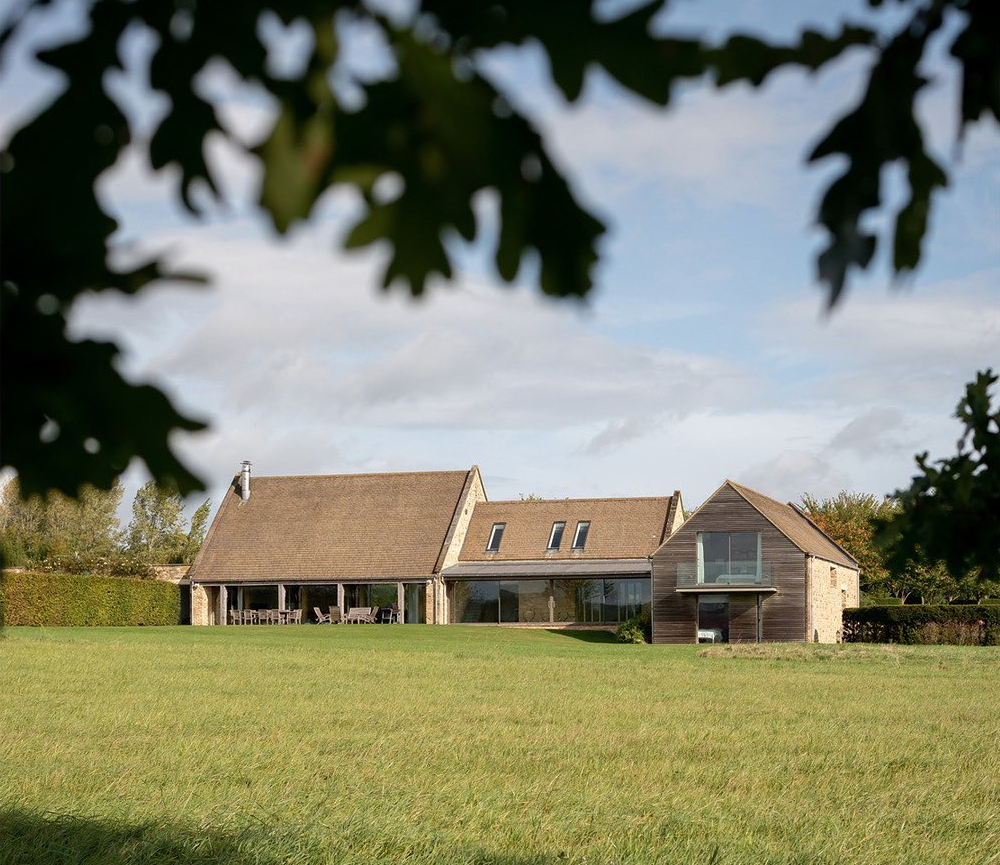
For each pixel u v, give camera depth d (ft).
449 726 58.29
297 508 202.28
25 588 161.17
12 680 80.53
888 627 170.19
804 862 29.22
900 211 5.55
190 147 4.42
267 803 35.24
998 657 121.60
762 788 40.78
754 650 128.06
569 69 4.12
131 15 4.36
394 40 4.05
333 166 3.97
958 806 37.50
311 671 93.50
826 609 172.04
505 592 185.37
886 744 52.49
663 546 166.81
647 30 4.14
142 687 77.36
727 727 58.90
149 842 28.96
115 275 4.49
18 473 4.74
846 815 35.65
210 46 4.21
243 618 192.44
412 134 4.01
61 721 58.18
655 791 39.58
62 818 31.73
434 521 193.98
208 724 57.88
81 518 199.82
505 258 4.10
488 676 92.22
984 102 5.54
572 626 181.06
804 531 181.98
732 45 5.00
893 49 5.38
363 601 190.70
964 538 12.68
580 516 193.88
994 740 54.24
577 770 44.29
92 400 4.73
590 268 4.16
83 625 169.48
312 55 4.04
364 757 46.75
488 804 36.35
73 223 4.47
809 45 5.18
